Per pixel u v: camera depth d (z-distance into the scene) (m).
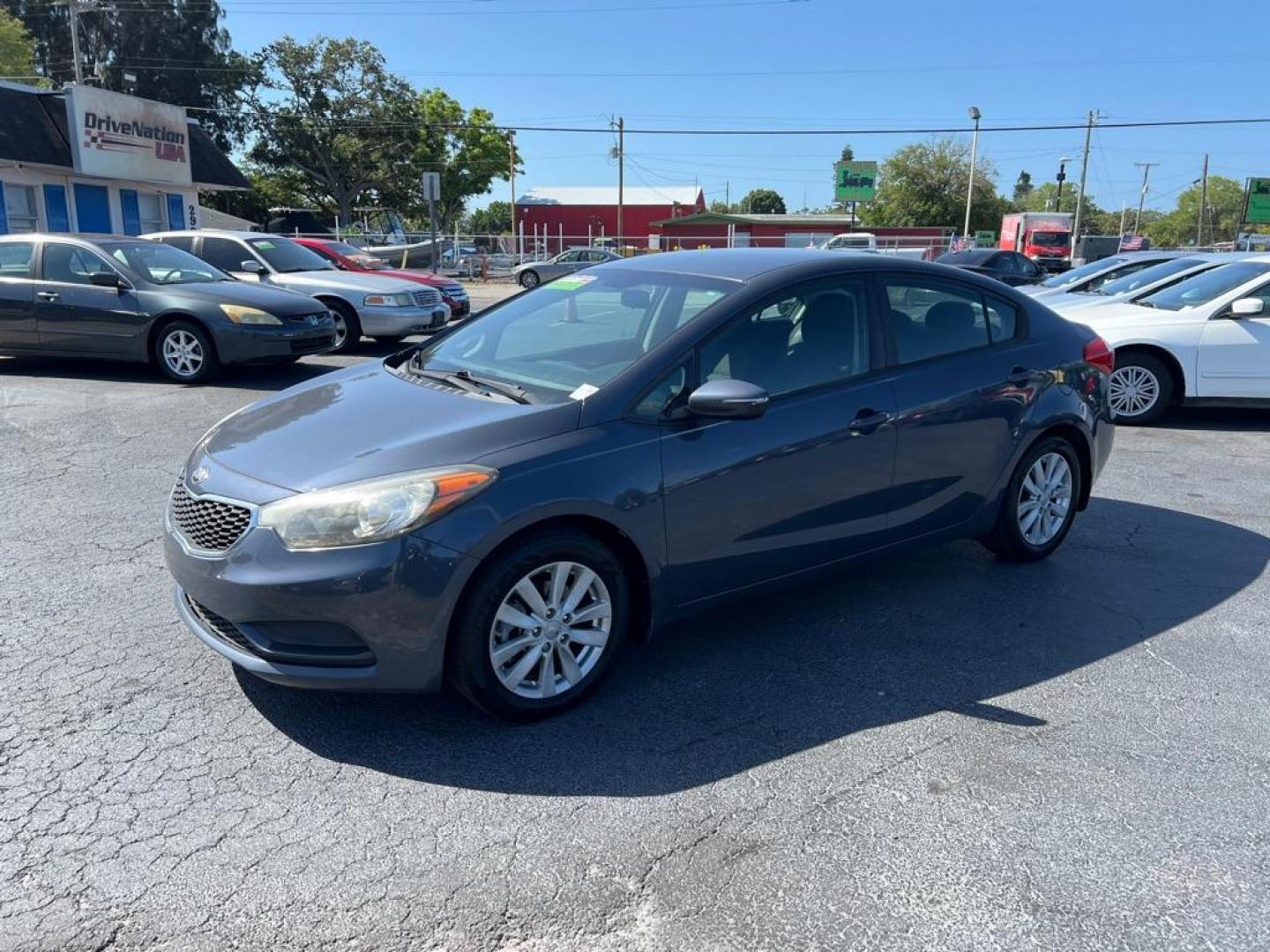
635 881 2.58
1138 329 8.77
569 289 4.50
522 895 2.52
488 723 3.38
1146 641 4.15
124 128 21.89
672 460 3.48
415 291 12.59
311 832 2.76
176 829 2.76
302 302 9.93
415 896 2.51
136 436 7.34
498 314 4.64
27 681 3.58
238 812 2.84
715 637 4.12
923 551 5.25
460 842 2.73
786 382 3.90
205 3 51.91
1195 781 3.09
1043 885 2.59
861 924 2.44
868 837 2.78
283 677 3.12
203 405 8.54
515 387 3.75
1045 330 4.91
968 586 4.74
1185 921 2.46
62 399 8.74
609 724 3.39
